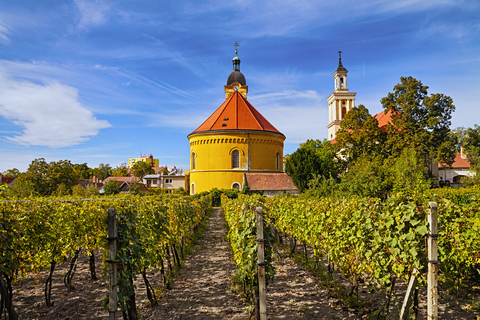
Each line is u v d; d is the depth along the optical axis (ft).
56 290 33.06
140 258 25.03
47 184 182.29
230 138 162.50
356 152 150.51
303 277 35.99
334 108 221.46
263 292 21.17
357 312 25.77
